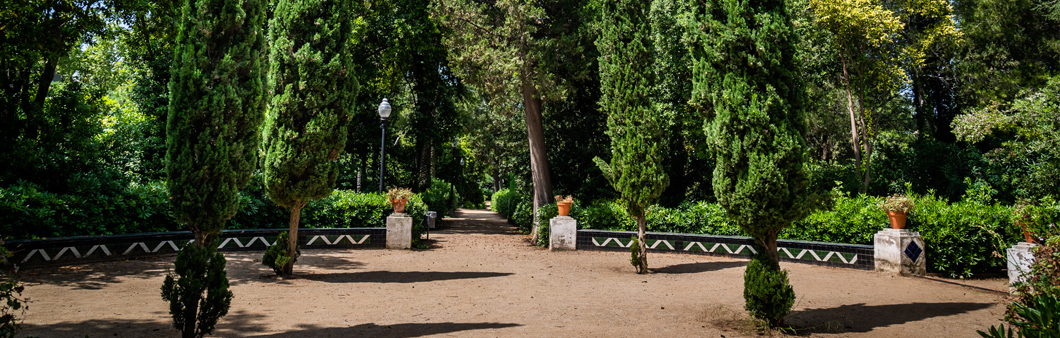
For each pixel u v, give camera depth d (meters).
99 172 12.03
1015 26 19.52
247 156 6.20
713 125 6.39
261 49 6.77
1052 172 14.12
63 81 17.53
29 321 5.39
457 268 10.43
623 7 10.62
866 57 18.61
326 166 9.02
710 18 6.42
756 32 6.12
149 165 15.02
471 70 16.36
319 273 9.48
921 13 19.48
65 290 7.15
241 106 6.13
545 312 6.33
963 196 11.66
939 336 5.33
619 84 10.45
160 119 16.64
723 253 12.59
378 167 26.23
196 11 6.07
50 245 9.21
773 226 5.91
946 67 21.11
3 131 11.15
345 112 9.22
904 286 8.45
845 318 6.09
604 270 10.46
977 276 9.74
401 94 27.88
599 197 19.00
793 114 6.07
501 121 23.78
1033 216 8.04
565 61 16.16
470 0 16.03
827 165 19.12
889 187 19.52
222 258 4.88
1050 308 2.85
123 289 7.39
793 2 15.38
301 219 14.13
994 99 17.47
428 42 22.03
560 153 20.28
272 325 5.48
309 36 9.02
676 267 10.91
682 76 16.20
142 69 16.95
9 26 10.34
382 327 5.47
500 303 6.90
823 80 19.06
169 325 5.41
